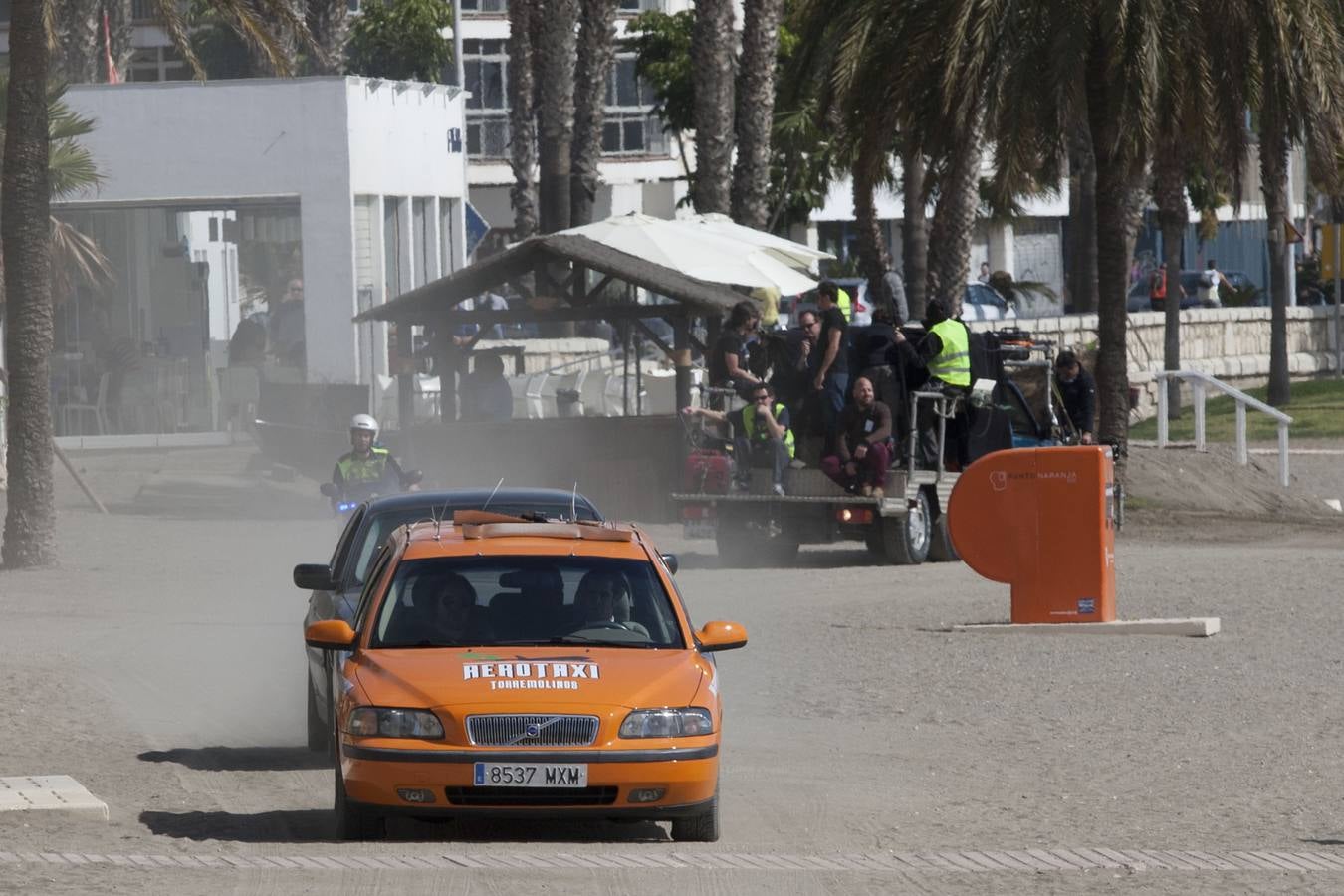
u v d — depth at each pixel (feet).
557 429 283.18
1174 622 170.50
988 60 264.72
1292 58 263.08
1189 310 497.05
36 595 204.23
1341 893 83.35
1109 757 125.18
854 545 265.34
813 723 138.62
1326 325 542.98
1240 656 160.66
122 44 488.44
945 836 100.27
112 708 140.77
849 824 103.65
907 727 136.67
